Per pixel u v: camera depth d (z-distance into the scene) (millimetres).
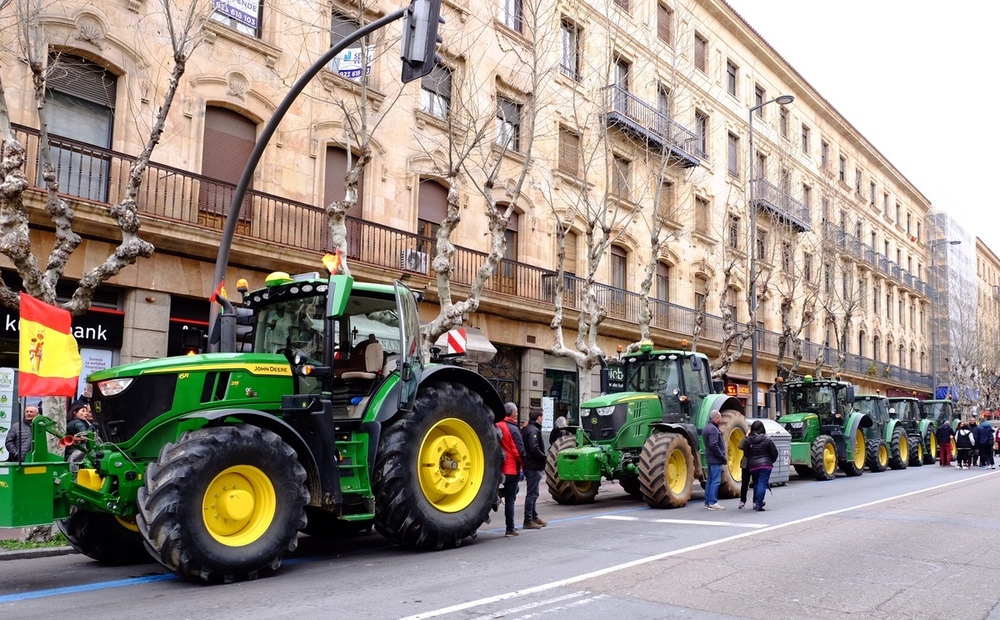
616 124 24859
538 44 21469
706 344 29859
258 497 7418
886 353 50656
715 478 13398
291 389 8242
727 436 15297
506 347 22266
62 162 13516
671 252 28375
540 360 23078
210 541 6914
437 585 7004
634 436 14180
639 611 6105
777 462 17469
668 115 24500
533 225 22734
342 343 9055
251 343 9219
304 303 8883
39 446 6902
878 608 6348
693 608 6227
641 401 14461
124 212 10125
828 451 20438
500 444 9844
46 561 8523
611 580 7223
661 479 13125
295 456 7598
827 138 42812
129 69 14539
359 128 18250
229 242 10781
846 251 36062
